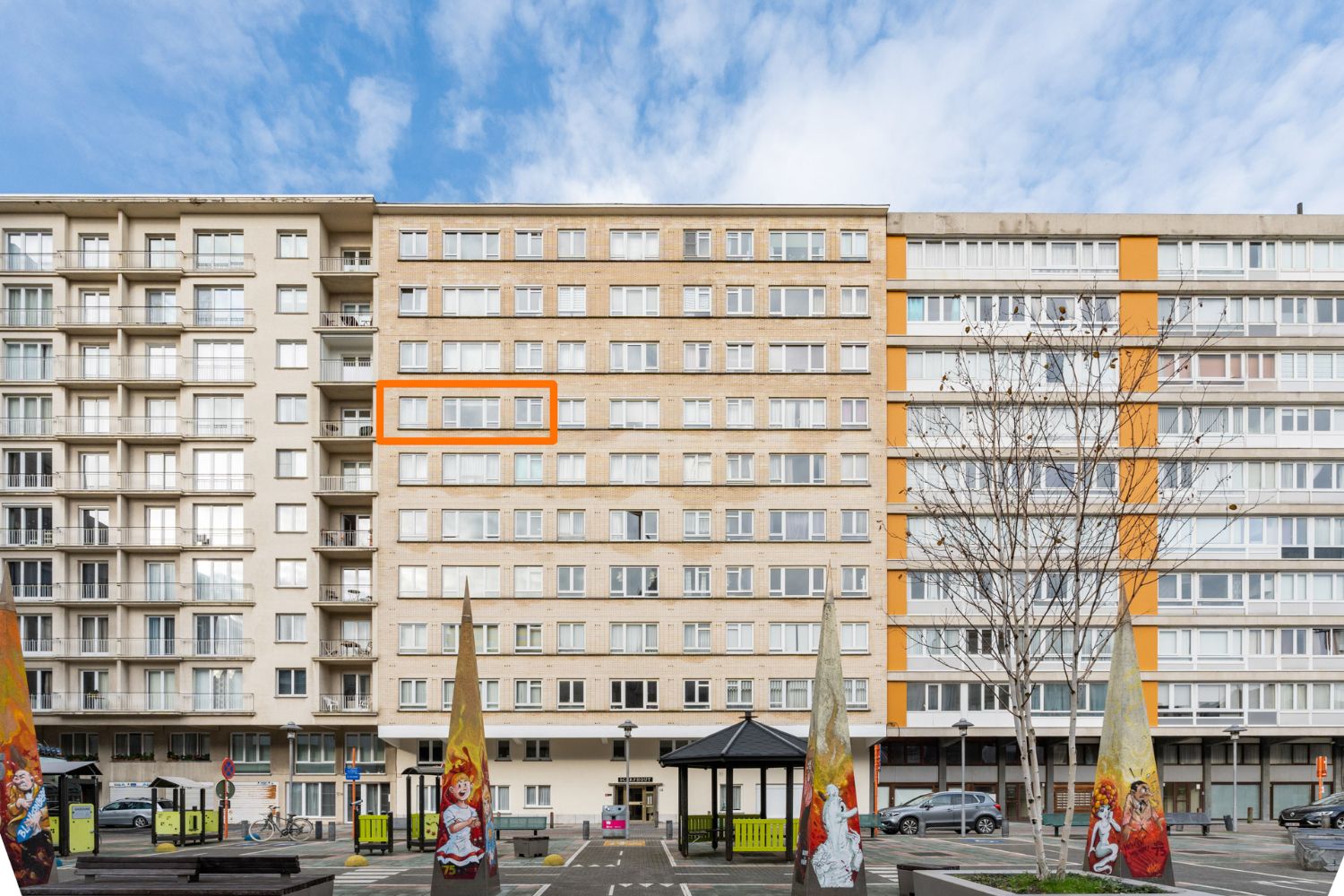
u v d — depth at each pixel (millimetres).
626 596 45938
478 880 18656
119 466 46406
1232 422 46438
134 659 45219
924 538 45781
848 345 47625
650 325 47688
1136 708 18031
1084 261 48062
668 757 28703
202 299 48094
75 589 45844
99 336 47875
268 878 17078
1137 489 44750
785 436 47031
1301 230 47938
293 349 47688
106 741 45750
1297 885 21969
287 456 47156
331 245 49812
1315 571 45812
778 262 48031
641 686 45281
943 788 45312
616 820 38219
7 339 47438
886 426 46906
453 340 47469
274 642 45625
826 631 18031
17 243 48281
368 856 28859
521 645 45562
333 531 47406
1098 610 45188
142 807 42250
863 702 45000
